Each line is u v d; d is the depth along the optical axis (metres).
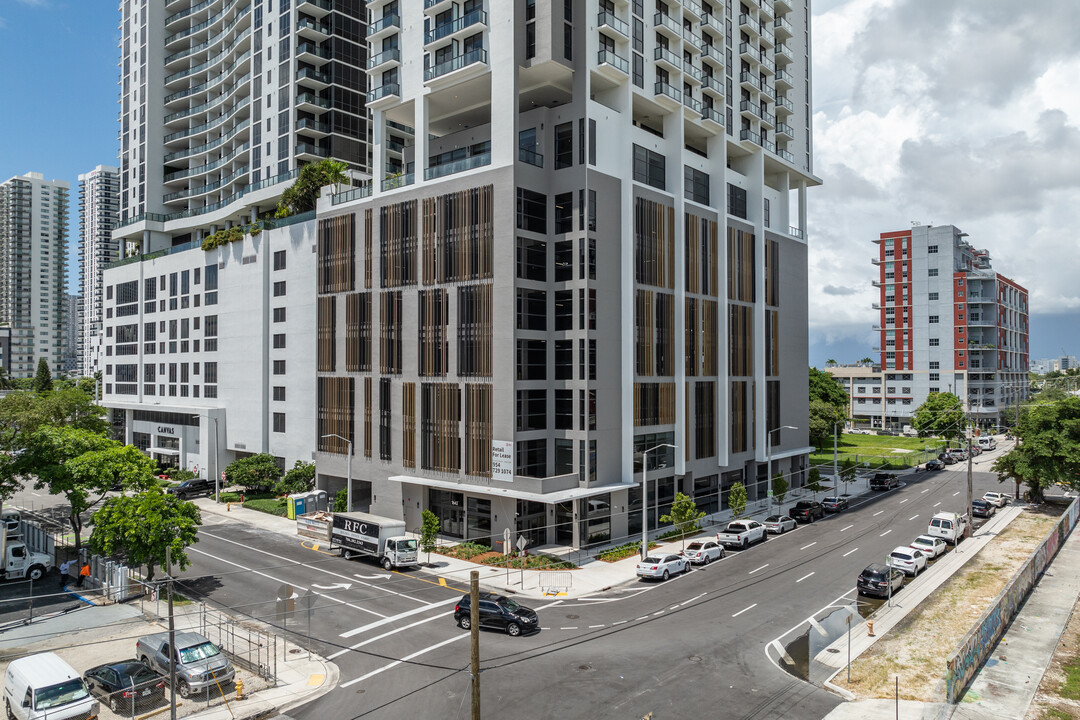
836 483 70.06
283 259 70.19
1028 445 62.22
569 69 50.81
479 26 50.69
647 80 56.44
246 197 82.62
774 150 73.31
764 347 69.56
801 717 23.64
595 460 50.31
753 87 69.38
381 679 27.02
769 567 43.69
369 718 23.88
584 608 35.69
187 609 35.47
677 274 58.06
